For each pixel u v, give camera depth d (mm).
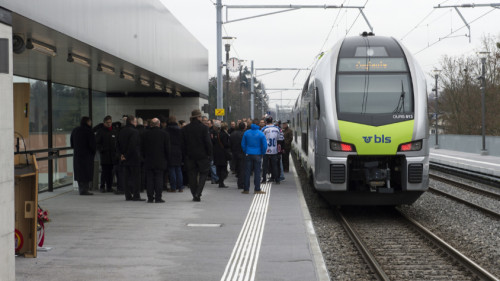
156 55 14211
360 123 10828
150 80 16266
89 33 9273
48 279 5766
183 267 6320
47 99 13961
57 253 6988
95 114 19203
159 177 11789
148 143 11750
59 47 9594
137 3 12383
